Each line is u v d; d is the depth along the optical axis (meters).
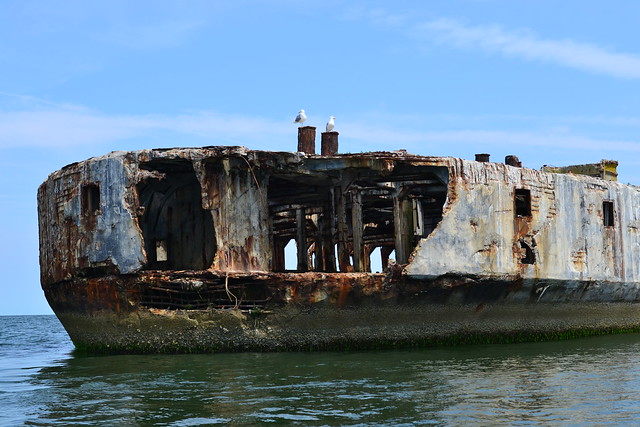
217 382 15.18
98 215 20.33
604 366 17.34
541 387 14.56
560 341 23.45
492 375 15.91
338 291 19.41
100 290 20.36
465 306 21.31
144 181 19.95
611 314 26.50
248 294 19.56
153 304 19.80
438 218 28.83
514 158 26.58
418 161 20.55
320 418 12.03
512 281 21.94
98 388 14.96
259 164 20.20
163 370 16.91
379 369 16.66
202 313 19.34
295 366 17.03
